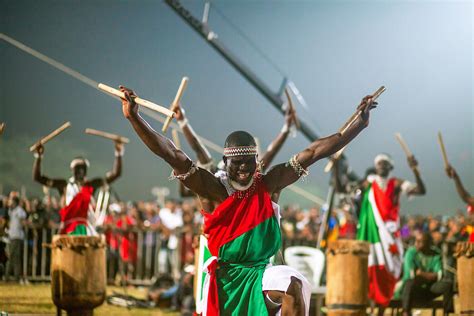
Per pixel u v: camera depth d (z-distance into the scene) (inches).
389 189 403.2
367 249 365.7
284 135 356.5
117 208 590.6
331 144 217.2
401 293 402.6
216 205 216.5
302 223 642.8
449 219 681.6
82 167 400.2
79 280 340.2
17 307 418.9
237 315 210.8
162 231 587.5
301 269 440.1
